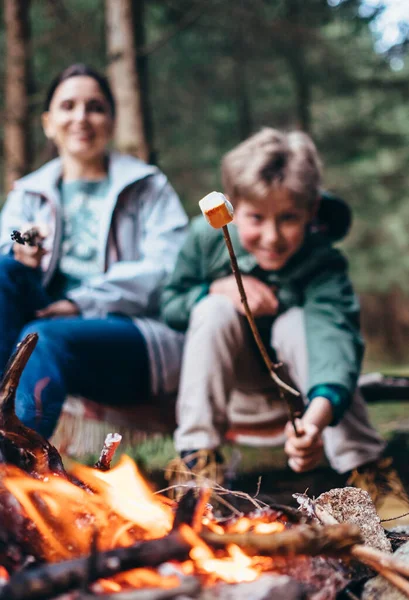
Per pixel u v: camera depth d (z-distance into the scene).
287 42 8.62
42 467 1.24
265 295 2.48
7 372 1.27
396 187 10.88
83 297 2.70
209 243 2.63
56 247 2.91
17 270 2.44
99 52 7.57
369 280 12.34
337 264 2.52
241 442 2.73
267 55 9.20
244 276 2.56
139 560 1.03
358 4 7.97
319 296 2.45
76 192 3.00
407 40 8.16
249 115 9.62
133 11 4.77
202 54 9.85
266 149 2.41
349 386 2.21
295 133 2.54
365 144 9.58
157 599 0.97
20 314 2.43
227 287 2.51
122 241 2.94
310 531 1.13
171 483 2.31
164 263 2.88
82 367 2.47
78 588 0.99
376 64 9.14
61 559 1.12
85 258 2.93
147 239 2.94
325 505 1.39
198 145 10.51
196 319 2.42
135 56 4.76
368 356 13.57
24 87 6.08
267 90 10.55
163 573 1.02
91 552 1.01
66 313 2.67
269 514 1.27
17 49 6.07
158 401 2.75
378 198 11.16
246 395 2.64
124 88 4.73
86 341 2.47
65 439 2.87
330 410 2.14
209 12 7.83
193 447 2.25
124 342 2.55
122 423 2.81
